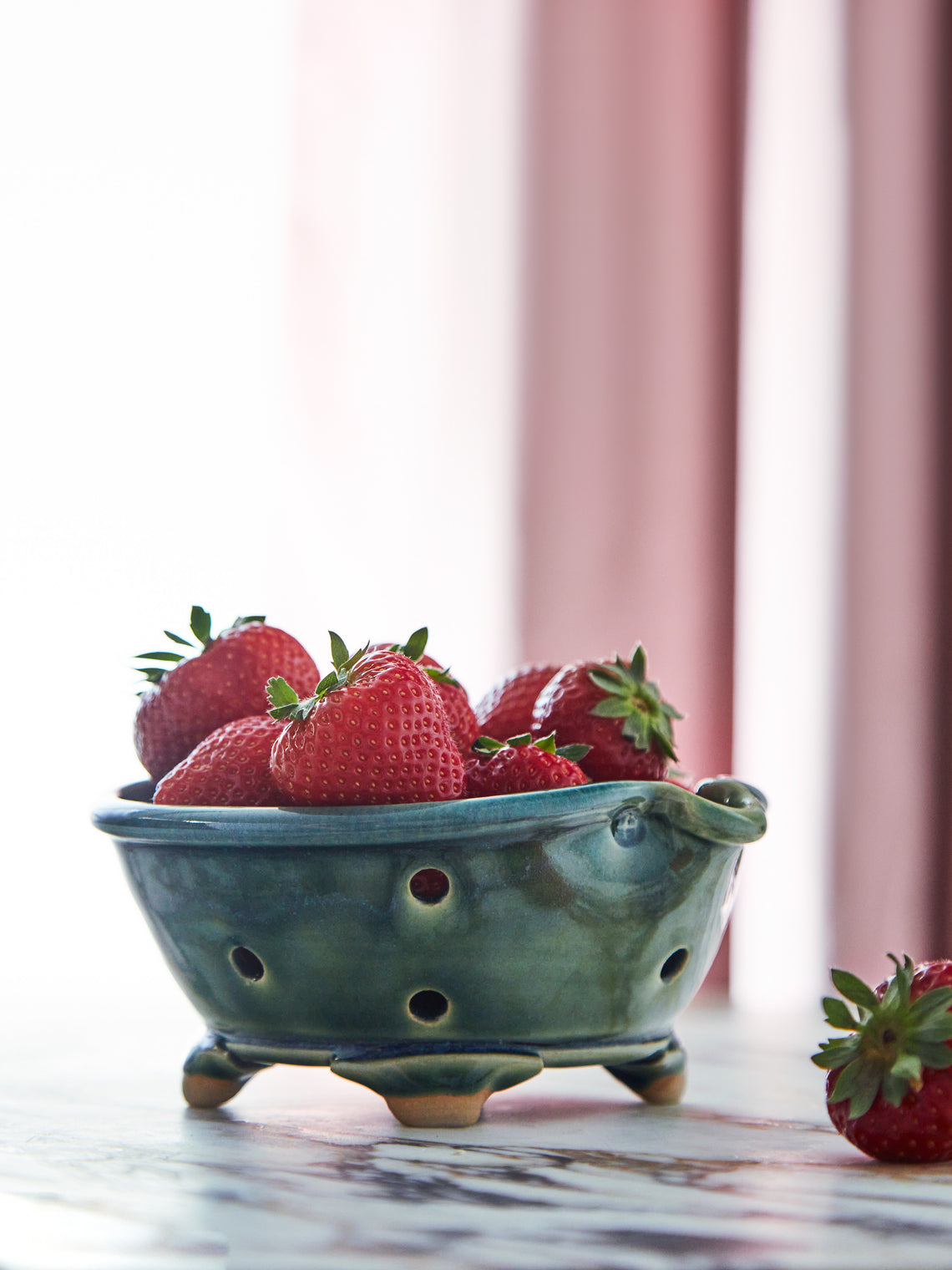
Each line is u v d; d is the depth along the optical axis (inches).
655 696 28.7
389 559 54.6
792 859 57.6
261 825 26.2
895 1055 25.9
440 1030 27.0
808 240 57.9
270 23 54.2
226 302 53.4
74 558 51.6
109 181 52.6
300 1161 25.9
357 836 26.0
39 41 52.0
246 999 27.2
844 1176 25.6
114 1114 28.3
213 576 52.8
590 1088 29.9
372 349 54.8
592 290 55.7
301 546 53.8
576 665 28.9
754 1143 27.0
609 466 55.4
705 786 27.9
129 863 27.6
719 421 55.9
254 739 27.7
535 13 55.9
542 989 26.8
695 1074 30.8
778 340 58.1
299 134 54.3
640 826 26.8
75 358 51.9
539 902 26.4
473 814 26.0
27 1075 30.7
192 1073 28.3
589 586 55.1
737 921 57.8
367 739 26.5
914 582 56.1
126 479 52.2
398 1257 23.1
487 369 55.7
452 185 55.7
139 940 51.4
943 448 56.9
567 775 27.4
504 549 55.6
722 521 55.7
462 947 26.4
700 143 56.2
